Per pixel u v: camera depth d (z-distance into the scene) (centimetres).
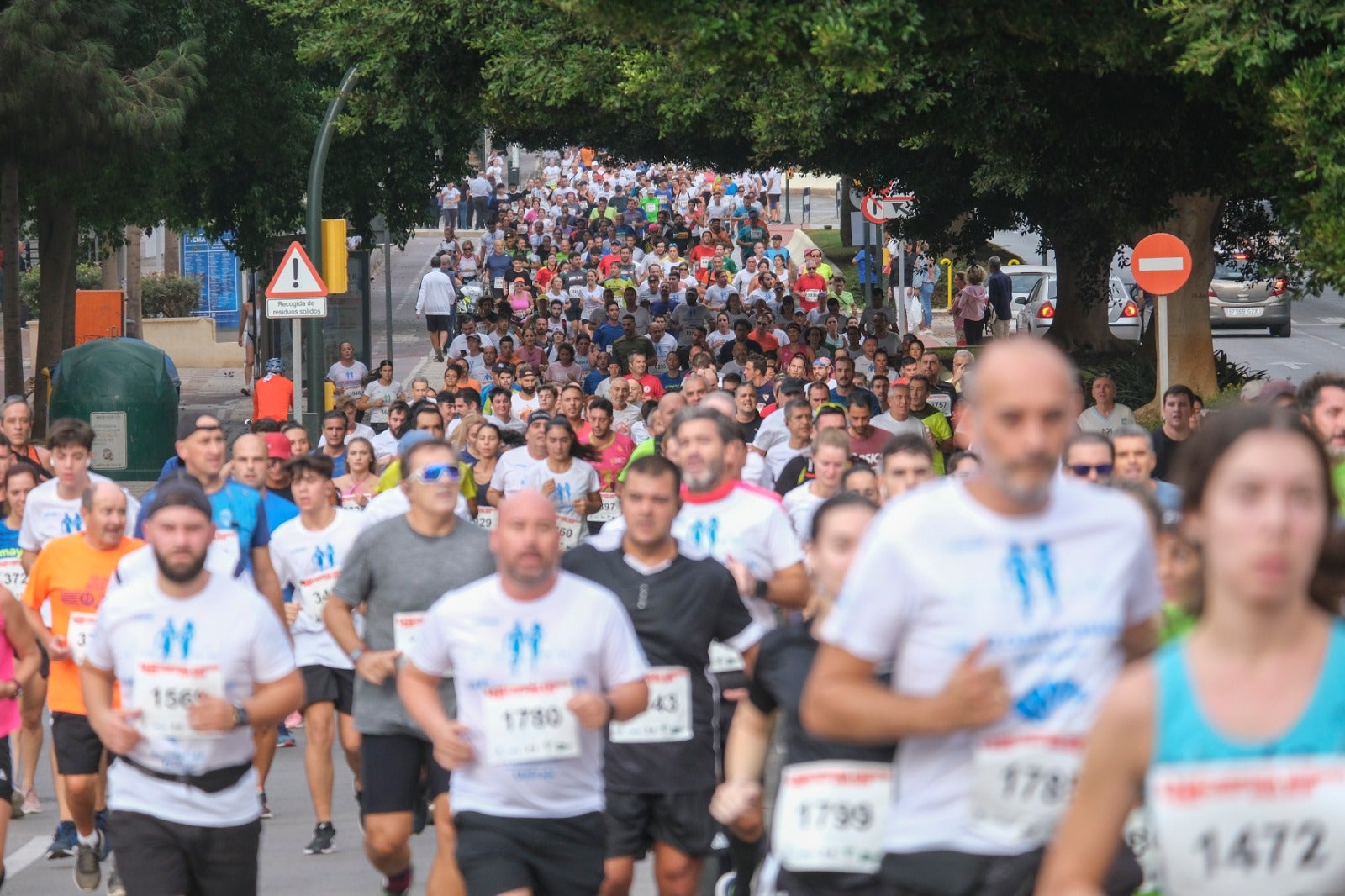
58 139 8256
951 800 1334
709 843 2284
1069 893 1085
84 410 8350
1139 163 5709
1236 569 1036
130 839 2078
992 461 1290
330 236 7081
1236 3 3912
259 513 3212
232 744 2100
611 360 8438
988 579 1306
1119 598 1330
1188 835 1060
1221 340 13825
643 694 2017
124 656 2084
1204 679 1056
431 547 2561
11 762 2798
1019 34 4256
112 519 2892
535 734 1986
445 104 7331
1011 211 9825
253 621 2089
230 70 9619
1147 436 2900
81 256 14788
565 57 6881
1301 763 1048
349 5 7056
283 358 10175
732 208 19950
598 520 4891
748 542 2594
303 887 2958
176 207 10538
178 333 14062
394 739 2514
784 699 1827
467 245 15688
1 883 2748
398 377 12050
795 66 4238
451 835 2470
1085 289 9825
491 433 4609
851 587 1334
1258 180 5366
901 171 9038
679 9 3791
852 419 4775
